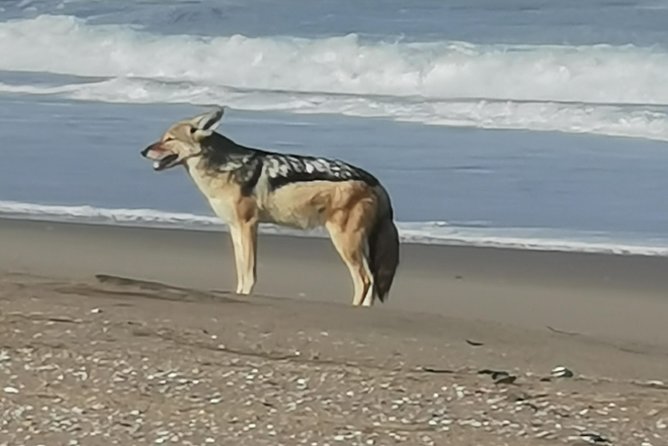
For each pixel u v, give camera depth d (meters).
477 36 31.58
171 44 31.81
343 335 10.26
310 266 14.70
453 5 34.56
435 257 15.20
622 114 24.39
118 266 14.51
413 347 9.98
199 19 34.09
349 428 7.60
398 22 33.12
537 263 14.97
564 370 9.45
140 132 22.59
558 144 22.05
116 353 9.09
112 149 21.05
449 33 31.95
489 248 15.60
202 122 12.56
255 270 12.84
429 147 21.48
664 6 33.97
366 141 21.92
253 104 26.00
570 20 32.66
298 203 12.48
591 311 13.09
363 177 12.68
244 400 8.09
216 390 8.29
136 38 32.16
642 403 8.45
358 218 12.52
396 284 14.08
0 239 15.78
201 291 12.26
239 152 12.66
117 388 8.24
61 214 16.98
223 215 12.65
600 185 18.88
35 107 25.38
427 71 29.88
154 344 9.45
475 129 23.44
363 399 8.22
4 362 8.76
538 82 29.34
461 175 19.41
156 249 15.37
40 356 8.93
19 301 10.88
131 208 17.34
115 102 26.19
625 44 30.34
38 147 21.23
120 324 10.08
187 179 19.02
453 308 13.12
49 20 33.66
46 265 14.45
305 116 24.55
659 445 7.52
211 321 10.45
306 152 20.83
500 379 8.90
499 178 19.25
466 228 16.50
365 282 12.61
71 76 30.91
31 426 7.46
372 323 10.92
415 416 7.90
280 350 9.56
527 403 8.29
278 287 13.78
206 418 7.70
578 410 8.20
